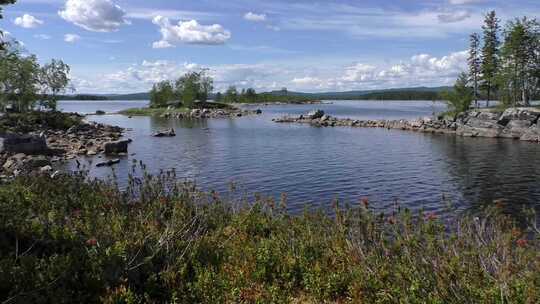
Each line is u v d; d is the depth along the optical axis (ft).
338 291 23.43
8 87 212.23
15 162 104.83
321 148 154.61
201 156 134.00
